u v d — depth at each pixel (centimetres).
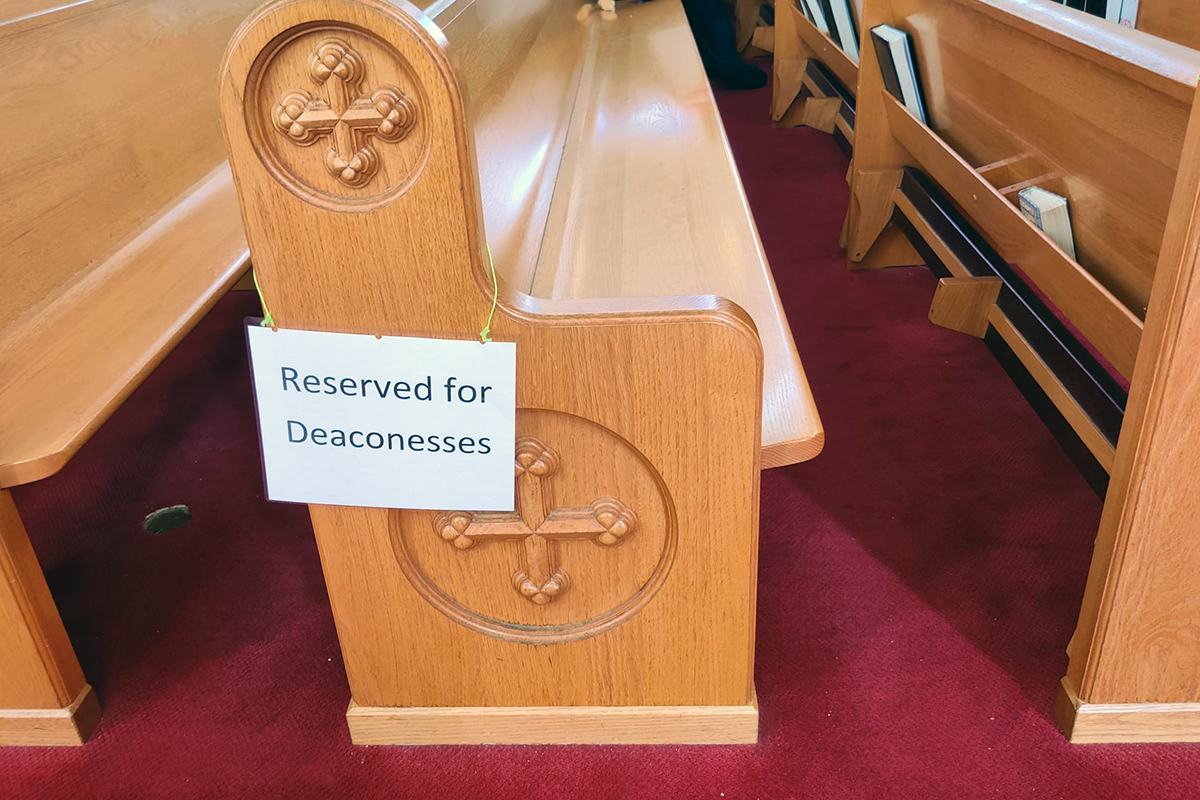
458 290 123
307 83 110
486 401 130
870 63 298
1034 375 210
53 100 187
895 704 170
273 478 141
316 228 120
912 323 296
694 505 139
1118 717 156
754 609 150
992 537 207
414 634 156
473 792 158
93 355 164
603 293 167
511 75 249
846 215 363
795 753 161
